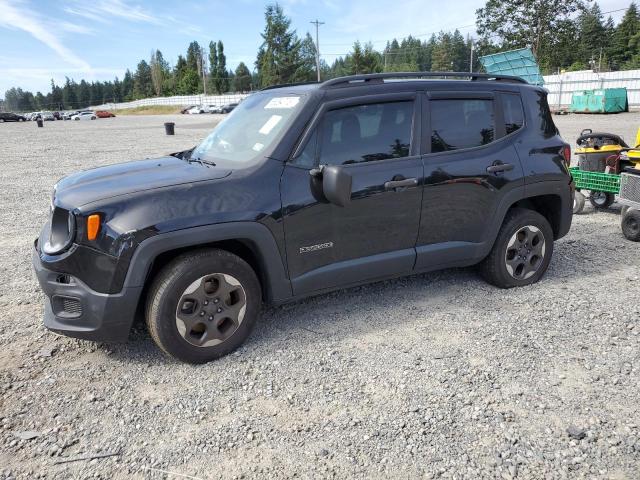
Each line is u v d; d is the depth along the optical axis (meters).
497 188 4.35
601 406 2.91
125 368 3.42
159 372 3.36
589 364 3.35
